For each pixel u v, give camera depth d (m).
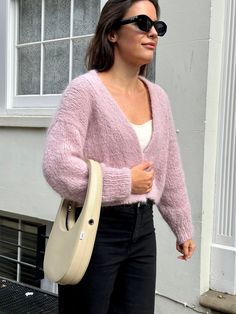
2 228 4.23
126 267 1.83
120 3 1.77
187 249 2.01
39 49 3.97
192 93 2.79
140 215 1.78
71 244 1.64
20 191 3.88
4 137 3.96
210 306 2.74
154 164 1.85
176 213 1.99
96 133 1.72
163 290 2.96
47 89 3.94
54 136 1.68
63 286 1.81
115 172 1.68
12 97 4.13
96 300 1.75
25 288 3.69
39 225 3.88
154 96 1.89
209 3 2.71
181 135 2.85
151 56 1.81
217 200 2.84
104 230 1.74
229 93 2.78
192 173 2.81
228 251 2.79
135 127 1.78
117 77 1.83
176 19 2.84
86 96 1.70
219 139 2.83
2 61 4.11
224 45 2.79
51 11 3.88
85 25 3.66
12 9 4.10
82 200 1.69
